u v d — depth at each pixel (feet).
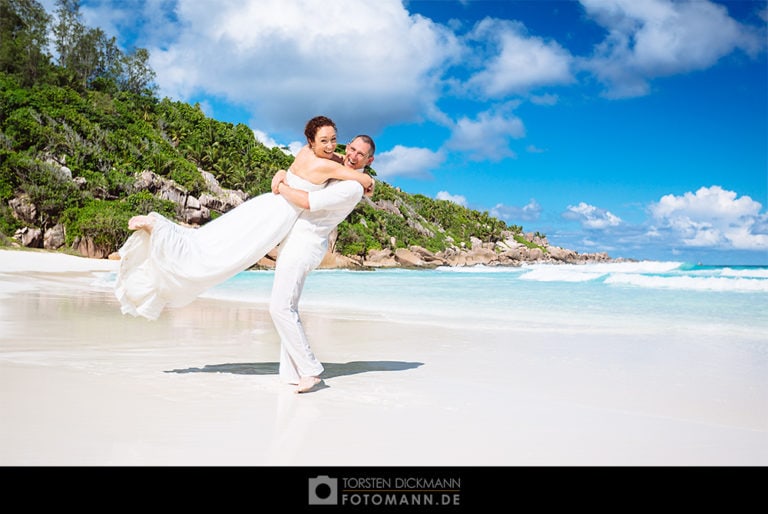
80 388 14.74
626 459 10.53
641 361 20.79
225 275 15.81
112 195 214.28
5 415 12.10
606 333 28.43
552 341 25.68
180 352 21.29
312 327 30.50
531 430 12.08
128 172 228.63
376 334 27.73
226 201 250.57
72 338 23.82
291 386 15.84
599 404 14.47
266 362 19.67
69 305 37.11
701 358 21.49
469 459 10.32
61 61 293.64
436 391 15.60
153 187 226.17
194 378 16.53
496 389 15.99
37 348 21.15
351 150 16.46
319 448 10.65
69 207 193.57
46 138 206.69
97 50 301.84
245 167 299.79
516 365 19.83
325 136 15.96
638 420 13.05
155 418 12.22
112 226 190.49
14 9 268.82
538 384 16.74
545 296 53.11
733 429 12.49
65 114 225.76
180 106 314.55
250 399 14.23
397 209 371.15
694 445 11.37
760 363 20.53
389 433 11.64
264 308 39.88
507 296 53.01
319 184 16.06
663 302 46.26
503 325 31.60
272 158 332.80
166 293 15.96
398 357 21.45
